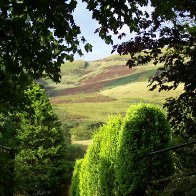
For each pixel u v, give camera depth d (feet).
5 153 24.91
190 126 19.99
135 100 198.29
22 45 25.71
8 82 28.09
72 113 173.78
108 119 51.57
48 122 88.58
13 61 26.40
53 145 88.63
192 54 19.13
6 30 24.67
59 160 88.89
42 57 26.99
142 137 38.93
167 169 37.68
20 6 23.30
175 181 26.66
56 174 88.99
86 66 431.02
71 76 392.06
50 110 89.81
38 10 23.43
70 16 24.72
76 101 225.76
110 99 217.97
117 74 332.60
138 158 38.81
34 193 84.33
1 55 26.23
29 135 85.97
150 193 27.63
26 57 26.14
